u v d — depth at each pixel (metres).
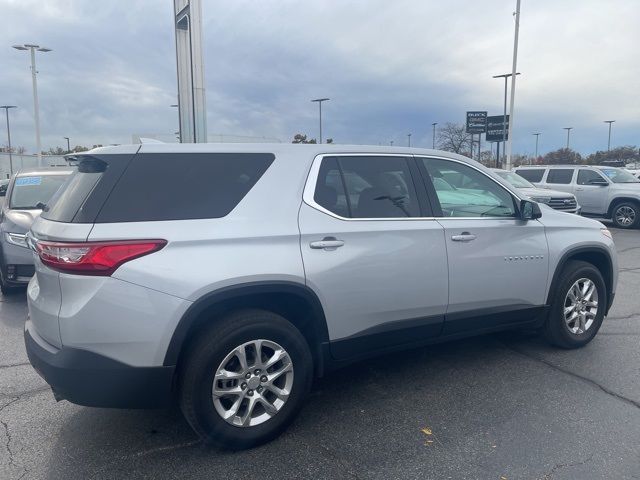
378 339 3.69
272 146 3.46
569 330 4.77
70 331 2.79
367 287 3.53
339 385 4.12
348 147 3.73
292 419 3.34
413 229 3.75
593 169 16.22
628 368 4.42
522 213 4.39
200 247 2.97
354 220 3.55
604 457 3.05
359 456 3.10
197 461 3.07
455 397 3.88
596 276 4.83
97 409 3.76
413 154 4.04
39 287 3.10
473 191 4.27
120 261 2.79
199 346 2.99
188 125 12.36
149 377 2.88
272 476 2.91
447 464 3.01
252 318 3.11
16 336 5.49
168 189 3.04
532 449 3.15
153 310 2.84
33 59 33.41
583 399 3.83
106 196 2.91
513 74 25.23
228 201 3.16
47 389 4.12
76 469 2.99
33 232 3.27
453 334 4.10
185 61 12.27
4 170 44.81
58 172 8.50
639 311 6.23
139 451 3.18
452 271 3.93
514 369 4.41
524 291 4.39
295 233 3.26
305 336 3.54
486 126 37.72
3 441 3.31
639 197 14.98
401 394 3.95
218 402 3.07
